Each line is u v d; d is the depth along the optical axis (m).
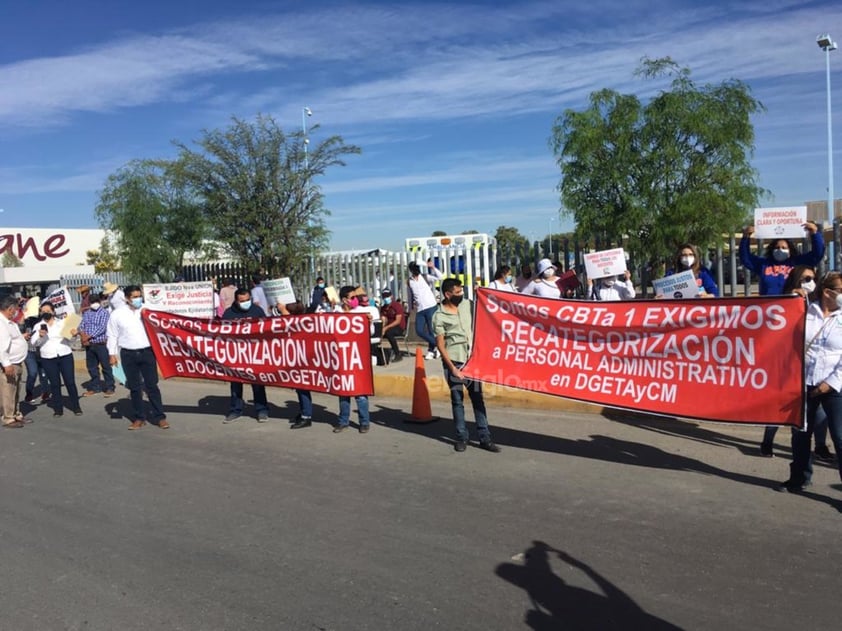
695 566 4.59
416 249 15.91
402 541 5.20
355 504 6.10
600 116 12.52
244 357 9.39
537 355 7.21
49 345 10.91
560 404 9.45
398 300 15.60
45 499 6.64
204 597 4.40
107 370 12.97
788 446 7.31
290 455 7.89
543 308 7.15
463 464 7.20
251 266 18.28
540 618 3.98
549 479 6.57
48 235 57.41
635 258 12.84
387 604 4.21
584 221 12.60
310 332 8.88
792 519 5.34
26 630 4.07
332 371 8.79
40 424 10.53
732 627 3.82
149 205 21.44
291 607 4.22
